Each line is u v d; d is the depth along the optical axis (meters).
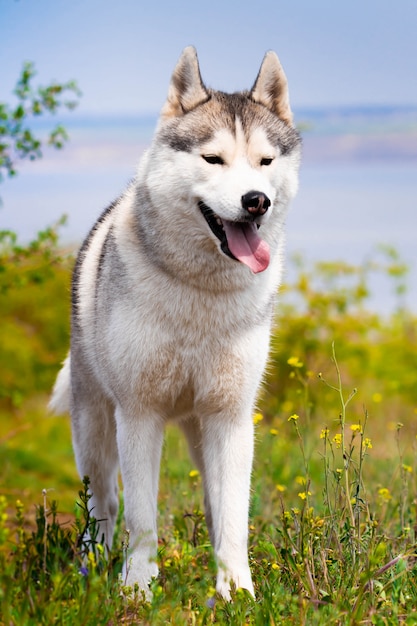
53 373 11.41
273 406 10.38
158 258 4.80
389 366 11.38
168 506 6.30
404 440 9.84
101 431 5.79
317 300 10.87
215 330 4.88
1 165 7.59
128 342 4.87
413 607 4.27
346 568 4.50
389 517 5.91
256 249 4.72
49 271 8.14
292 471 7.92
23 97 7.55
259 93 5.22
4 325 11.60
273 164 4.90
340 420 5.16
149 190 4.88
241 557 4.79
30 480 8.14
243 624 4.02
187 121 4.90
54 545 4.91
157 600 4.12
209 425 5.14
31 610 3.87
